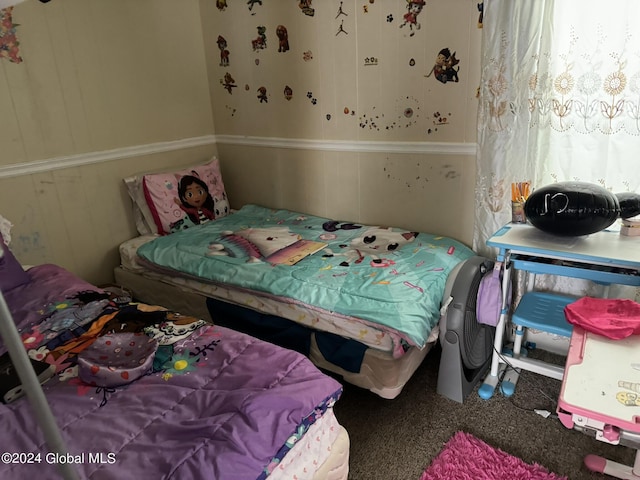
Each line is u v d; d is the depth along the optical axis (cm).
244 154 314
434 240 238
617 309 143
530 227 194
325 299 188
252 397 116
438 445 170
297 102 277
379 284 192
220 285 220
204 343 147
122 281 268
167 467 99
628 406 106
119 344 145
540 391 197
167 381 130
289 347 199
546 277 213
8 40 216
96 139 256
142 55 270
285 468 113
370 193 268
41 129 233
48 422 64
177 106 295
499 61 193
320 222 279
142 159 280
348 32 246
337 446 132
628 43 169
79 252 259
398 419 183
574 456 163
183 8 287
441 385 194
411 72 234
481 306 187
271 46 275
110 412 118
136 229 283
